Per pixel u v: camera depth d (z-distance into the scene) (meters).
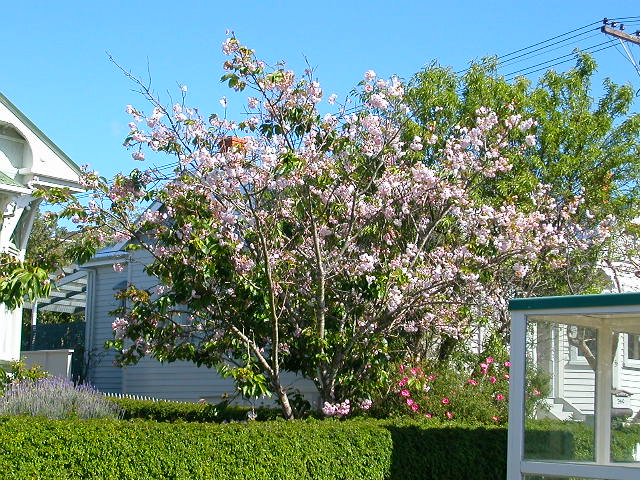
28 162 13.86
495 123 11.52
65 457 7.13
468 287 10.60
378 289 9.82
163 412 12.65
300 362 10.56
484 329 14.34
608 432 9.55
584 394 9.38
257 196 9.63
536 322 9.09
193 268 9.33
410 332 11.98
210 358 10.41
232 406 12.94
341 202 10.29
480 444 10.27
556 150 14.61
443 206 11.20
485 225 11.02
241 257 9.92
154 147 9.48
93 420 7.85
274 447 8.24
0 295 7.94
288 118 9.82
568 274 13.19
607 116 15.18
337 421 9.41
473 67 14.79
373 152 10.30
